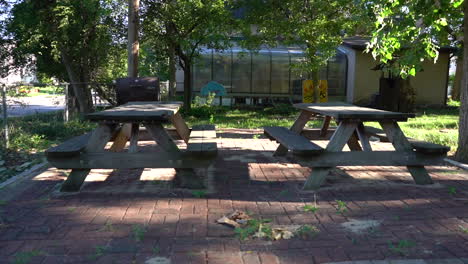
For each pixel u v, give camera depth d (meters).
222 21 14.52
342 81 22.56
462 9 6.63
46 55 15.77
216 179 5.32
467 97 6.33
